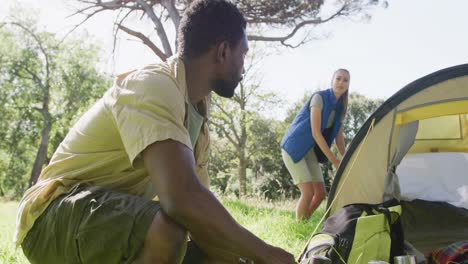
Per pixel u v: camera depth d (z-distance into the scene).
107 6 13.07
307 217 5.15
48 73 27.83
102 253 1.65
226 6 1.92
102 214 1.66
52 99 28.28
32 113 28.19
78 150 1.88
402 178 4.35
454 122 4.38
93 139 1.84
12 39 27.14
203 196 1.57
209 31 1.88
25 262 3.25
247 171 23.55
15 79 27.92
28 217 1.81
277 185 21.52
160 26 12.42
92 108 1.95
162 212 1.61
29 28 27.09
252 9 13.05
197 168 2.22
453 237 3.66
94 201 1.68
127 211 1.63
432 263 3.22
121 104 1.74
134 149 1.65
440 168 4.34
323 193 5.19
